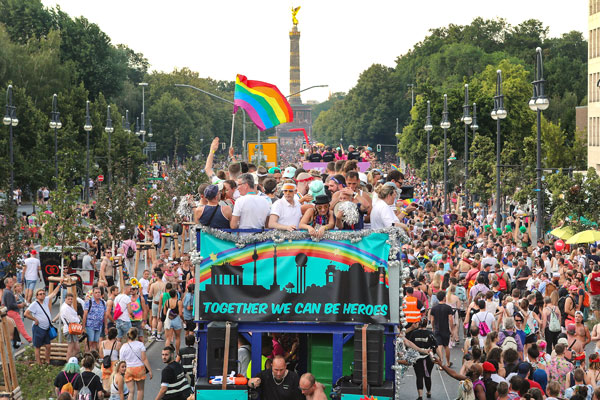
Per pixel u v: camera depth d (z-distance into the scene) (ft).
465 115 208.13
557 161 289.53
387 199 42.93
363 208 44.42
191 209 43.34
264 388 40.29
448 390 63.87
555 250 112.27
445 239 119.55
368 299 39.47
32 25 370.73
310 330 40.06
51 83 296.92
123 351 57.98
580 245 117.19
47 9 382.83
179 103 506.07
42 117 244.83
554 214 127.95
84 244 108.88
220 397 39.68
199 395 39.75
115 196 129.18
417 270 83.71
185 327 77.15
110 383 56.80
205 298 40.45
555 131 294.87
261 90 76.84
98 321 74.02
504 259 95.04
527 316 69.46
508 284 88.12
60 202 86.07
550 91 487.20
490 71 353.92
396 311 39.40
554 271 98.58
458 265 92.68
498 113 159.12
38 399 62.75
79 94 298.15
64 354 73.36
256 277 40.19
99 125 293.64
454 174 271.28
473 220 178.40
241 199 41.04
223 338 39.88
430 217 163.63
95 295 74.02
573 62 514.27
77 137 288.30
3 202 102.53
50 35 321.11
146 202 137.69
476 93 297.33
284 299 40.01
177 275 91.45
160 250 151.84
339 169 58.39
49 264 93.50
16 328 79.41
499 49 595.06
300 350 43.83
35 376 68.69
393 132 635.25
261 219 41.24
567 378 56.24
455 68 509.35
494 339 59.21
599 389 47.62
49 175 227.61
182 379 53.42
